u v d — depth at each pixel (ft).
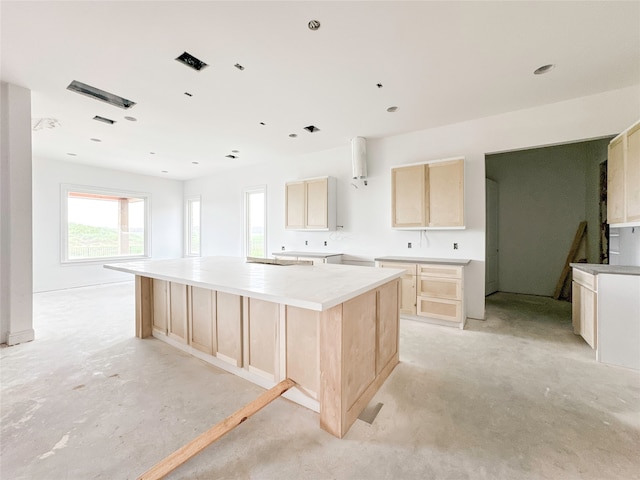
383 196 14.56
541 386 6.86
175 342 9.23
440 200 12.03
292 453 4.74
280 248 18.78
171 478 4.23
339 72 8.50
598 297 8.16
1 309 9.26
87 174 19.79
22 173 9.32
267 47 7.32
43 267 17.94
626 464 4.49
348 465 4.49
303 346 6.04
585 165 15.85
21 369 7.63
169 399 6.28
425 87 9.42
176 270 8.14
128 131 13.41
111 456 4.66
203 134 13.79
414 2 5.91
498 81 9.07
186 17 6.25
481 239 12.19
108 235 21.48
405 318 12.39
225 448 4.85
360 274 7.34
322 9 6.07
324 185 15.37
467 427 5.39
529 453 4.73
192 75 8.62
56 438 5.05
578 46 7.34
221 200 22.49
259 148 16.16
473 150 12.19
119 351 8.87
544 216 16.93
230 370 7.57
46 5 5.84
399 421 5.57
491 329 11.04
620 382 7.02
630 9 6.08
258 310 6.84
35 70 8.33
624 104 9.57
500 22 6.49
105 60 7.84
